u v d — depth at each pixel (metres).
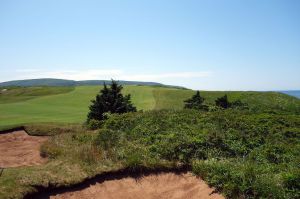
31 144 21.66
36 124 26.09
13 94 94.12
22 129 25.47
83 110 52.53
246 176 13.43
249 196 12.59
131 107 35.44
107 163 15.01
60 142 19.31
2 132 24.70
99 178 14.16
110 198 13.36
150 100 68.81
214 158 16.33
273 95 73.25
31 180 12.73
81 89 91.56
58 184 13.07
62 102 66.12
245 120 23.95
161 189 14.22
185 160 15.73
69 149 17.36
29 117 42.00
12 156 18.92
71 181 13.35
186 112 25.53
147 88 90.25
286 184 13.05
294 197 12.41
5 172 13.45
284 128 23.78
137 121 22.75
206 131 19.47
